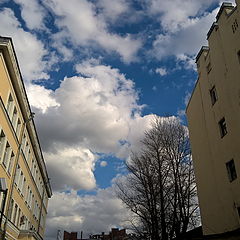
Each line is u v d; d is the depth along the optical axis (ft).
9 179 81.30
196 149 77.51
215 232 63.67
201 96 74.49
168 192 94.38
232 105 58.59
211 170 67.31
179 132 104.17
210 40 69.00
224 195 60.44
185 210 89.92
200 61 75.46
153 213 93.61
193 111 80.64
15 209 92.68
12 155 84.79
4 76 68.64
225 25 61.93
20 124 90.07
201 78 74.64
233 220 56.54
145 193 98.53
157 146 102.83
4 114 69.77
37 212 143.95
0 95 66.59
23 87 82.12
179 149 100.37
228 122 60.03
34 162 123.24
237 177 55.83
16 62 72.23
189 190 92.84
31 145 111.96
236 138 56.75
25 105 88.48
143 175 100.73
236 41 57.52
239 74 56.08
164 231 89.86
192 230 85.51
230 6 62.90
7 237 83.46
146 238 95.45
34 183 125.49
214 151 66.08
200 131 75.00
